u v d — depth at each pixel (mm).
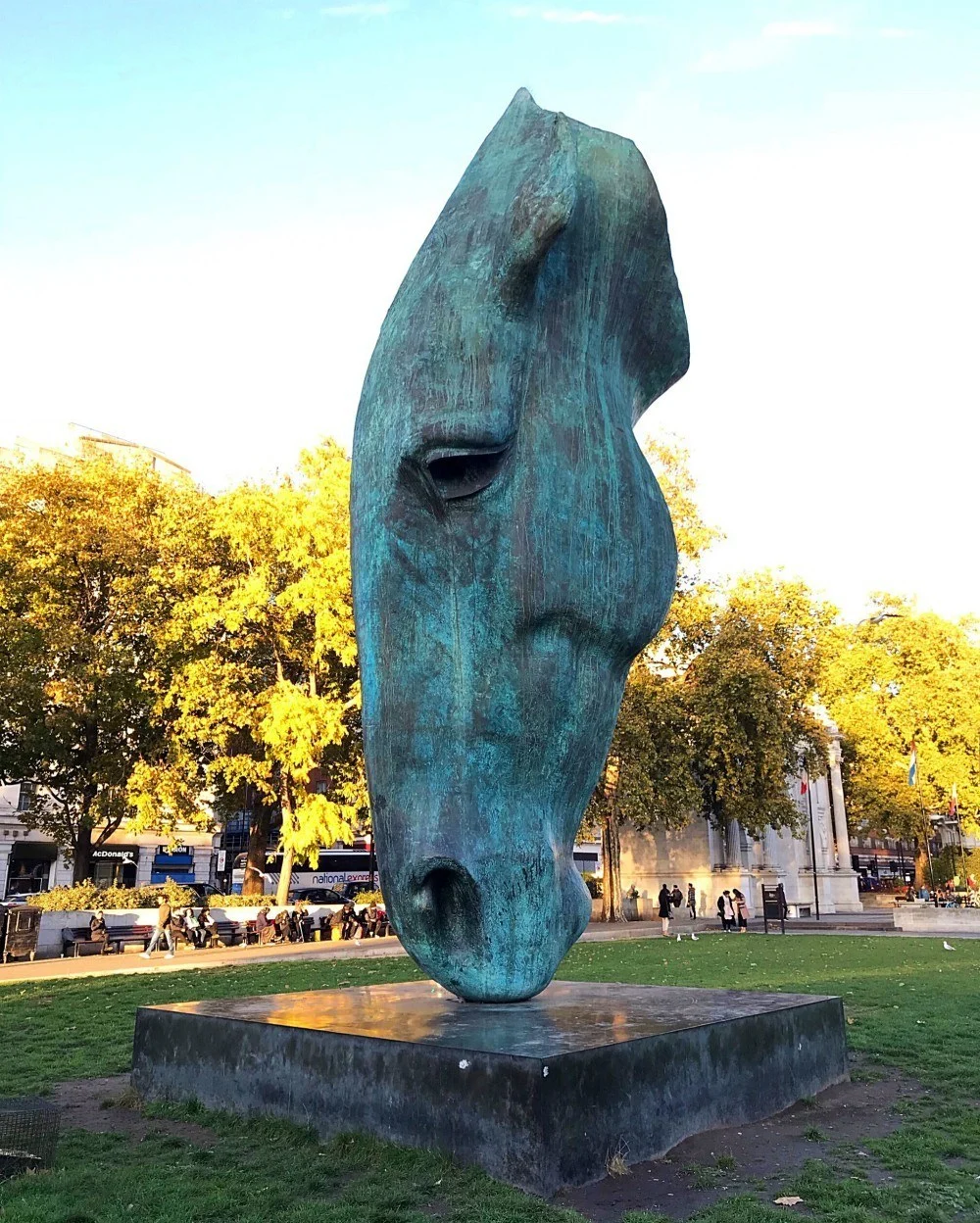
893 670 43375
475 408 6336
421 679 6605
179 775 27188
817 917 38156
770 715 29953
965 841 53062
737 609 32562
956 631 43188
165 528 28203
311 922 26344
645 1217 4500
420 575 6641
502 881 6594
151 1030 6988
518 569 6551
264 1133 5855
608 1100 5254
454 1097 5223
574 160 6684
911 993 13109
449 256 6781
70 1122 6391
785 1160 5527
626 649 7164
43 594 26984
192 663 26172
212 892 42906
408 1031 5812
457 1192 4762
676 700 30688
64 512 27656
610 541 6945
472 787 6570
